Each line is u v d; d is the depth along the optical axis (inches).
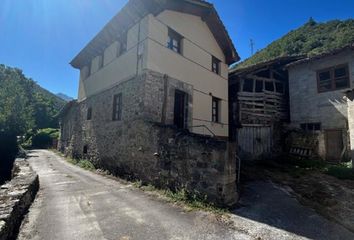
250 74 519.5
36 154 732.0
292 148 494.0
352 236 150.7
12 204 150.9
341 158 421.4
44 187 265.7
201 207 193.6
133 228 152.9
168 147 248.8
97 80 454.0
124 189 255.9
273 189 257.1
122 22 355.9
